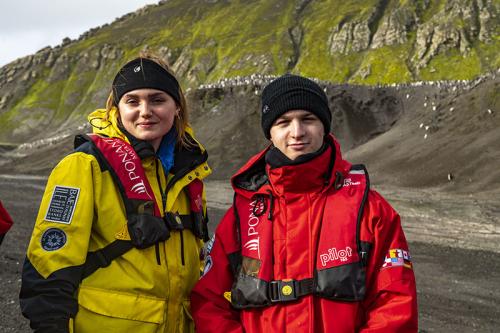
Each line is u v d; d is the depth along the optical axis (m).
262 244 2.95
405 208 25.39
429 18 156.88
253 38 179.75
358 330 2.80
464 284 11.97
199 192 3.43
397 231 2.91
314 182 2.94
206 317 3.02
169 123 3.29
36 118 189.50
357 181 2.99
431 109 50.69
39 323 2.74
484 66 131.75
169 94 3.28
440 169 35.06
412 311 2.71
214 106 70.19
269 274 2.89
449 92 56.09
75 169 2.96
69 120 184.75
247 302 2.91
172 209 3.23
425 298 10.59
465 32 141.88
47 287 2.77
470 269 13.59
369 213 2.88
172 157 3.29
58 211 2.87
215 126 64.25
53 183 2.96
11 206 23.06
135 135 3.25
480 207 24.78
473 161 34.44
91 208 2.93
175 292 3.13
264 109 3.14
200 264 3.46
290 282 2.83
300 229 2.90
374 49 153.75
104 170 3.03
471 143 37.88
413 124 49.12
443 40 141.88
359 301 2.79
